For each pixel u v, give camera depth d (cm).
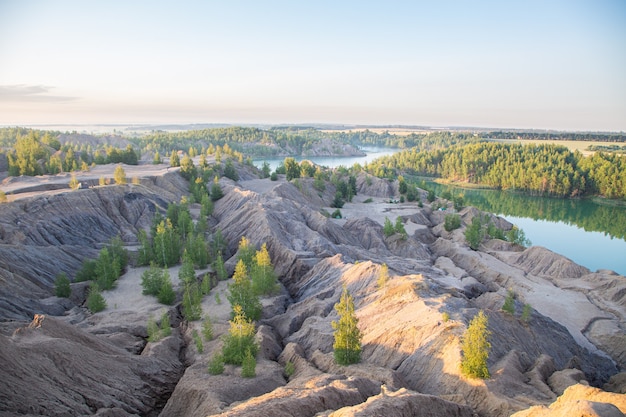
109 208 10038
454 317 4888
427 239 12688
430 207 16300
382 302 5841
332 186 18725
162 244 8338
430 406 3388
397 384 4203
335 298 6588
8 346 3762
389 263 8938
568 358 5516
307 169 19938
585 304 7838
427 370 4353
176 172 14625
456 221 13125
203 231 9981
